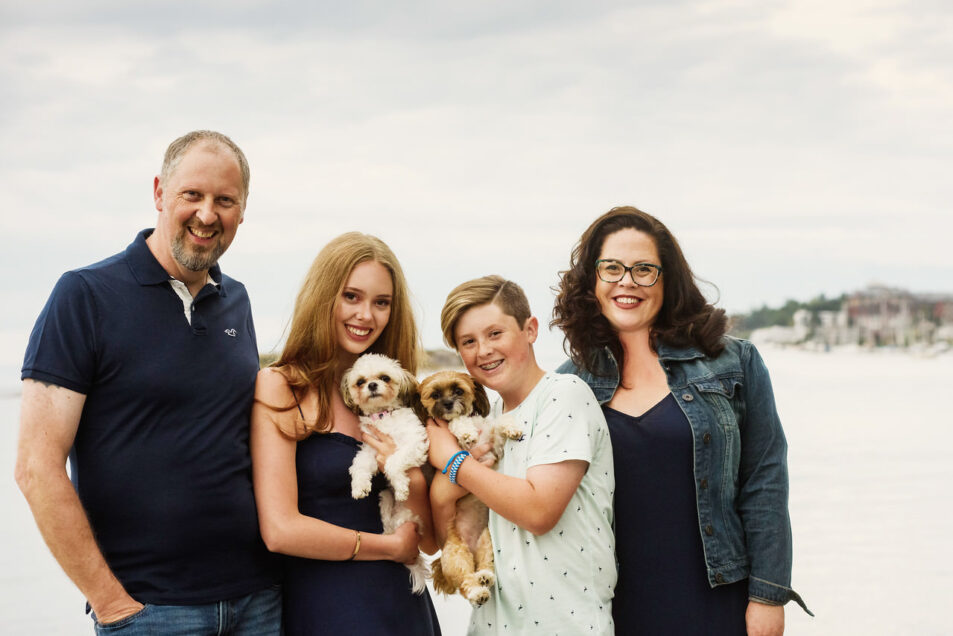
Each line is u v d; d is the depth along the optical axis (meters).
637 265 3.02
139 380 2.72
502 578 2.79
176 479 2.73
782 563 2.85
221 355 2.91
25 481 2.55
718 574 2.84
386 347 3.41
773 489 2.90
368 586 2.89
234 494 2.83
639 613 2.89
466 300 2.94
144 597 2.68
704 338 3.04
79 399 2.67
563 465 2.68
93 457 2.72
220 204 2.84
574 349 3.21
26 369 2.62
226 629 2.78
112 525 2.71
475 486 2.77
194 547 2.74
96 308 2.71
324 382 3.08
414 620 2.98
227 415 2.87
